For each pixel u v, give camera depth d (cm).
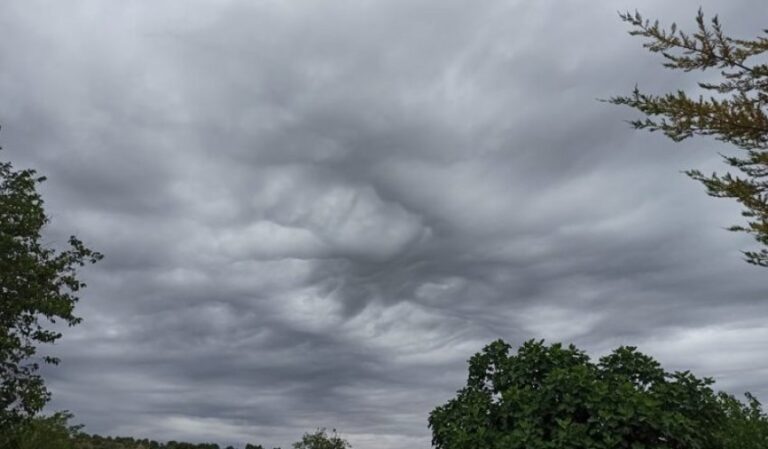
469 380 1202
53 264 2159
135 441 2323
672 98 777
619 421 968
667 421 951
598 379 1112
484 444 1012
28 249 2136
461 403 1147
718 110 758
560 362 1119
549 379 1039
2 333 1912
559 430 970
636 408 976
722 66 808
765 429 1083
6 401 1961
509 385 1143
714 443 1037
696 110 764
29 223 2102
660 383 1072
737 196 746
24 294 2027
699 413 1042
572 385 1019
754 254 755
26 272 2048
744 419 1135
